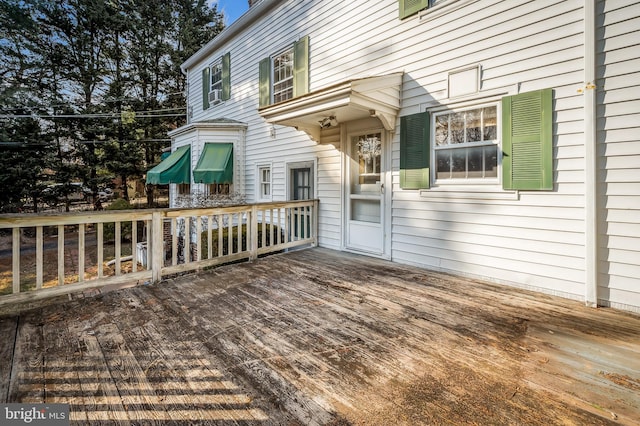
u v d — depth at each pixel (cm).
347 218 643
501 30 423
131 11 1573
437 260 501
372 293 396
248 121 939
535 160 398
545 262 397
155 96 1725
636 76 331
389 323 309
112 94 1517
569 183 377
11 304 331
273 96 841
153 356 248
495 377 221
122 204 1151
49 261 842
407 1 520
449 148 483
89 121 1440
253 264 543
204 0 1906
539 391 206
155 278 435
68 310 341
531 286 409
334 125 645
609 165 349
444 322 312
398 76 521
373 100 489
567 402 195
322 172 695
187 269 474
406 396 200
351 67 618
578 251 373
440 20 482
